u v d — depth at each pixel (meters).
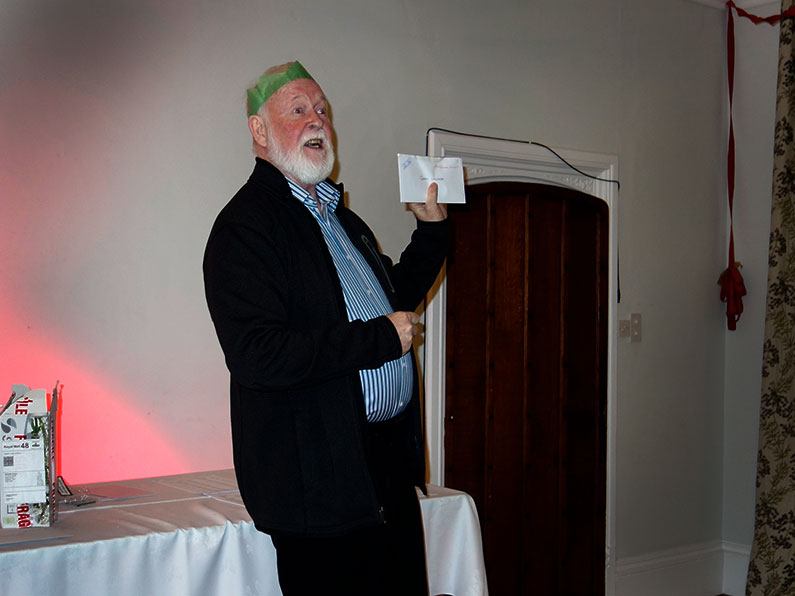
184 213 2.77
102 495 2.24
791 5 3.93
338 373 1.66
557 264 3.77
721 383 4.43
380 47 3.21
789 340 3.90
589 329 3.89
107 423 2.63
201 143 2.80
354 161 3.15
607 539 3.92
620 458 4.01
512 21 3.61
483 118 3.52
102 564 1.80
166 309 2.74
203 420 2.82
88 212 2.60
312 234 1.80
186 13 2.77
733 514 4.39
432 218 2.16
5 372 2.47
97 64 2.62
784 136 3.92
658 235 4.18
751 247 4.36
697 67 4.32
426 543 2.22
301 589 1.75
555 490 3.75
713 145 4.41
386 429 1.85
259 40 2.92
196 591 1.91
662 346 4.19
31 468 1.90
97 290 2.62
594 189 3.93
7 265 2.47
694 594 4.27
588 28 3.88
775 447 3.91
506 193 3.62
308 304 1.75
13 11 2.48
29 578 1.72
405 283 2.15
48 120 2.54
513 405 3.63
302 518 1.68
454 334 3.46
